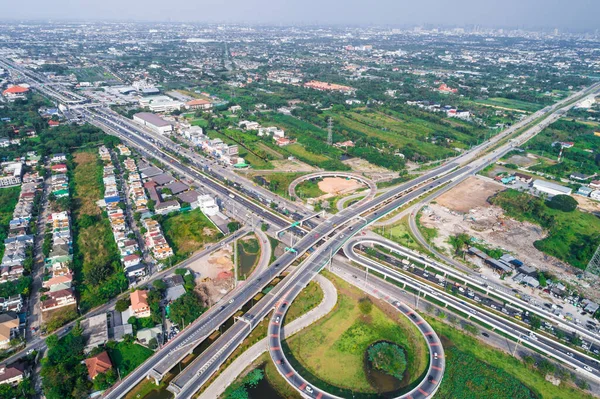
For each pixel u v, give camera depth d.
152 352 165.50
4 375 147.62
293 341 178.75
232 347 169.75
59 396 142.00
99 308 188.75
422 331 182.25
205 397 150.88
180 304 184.88
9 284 197.25
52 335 165.00
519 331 185.12
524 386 158.38
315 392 151.12
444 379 160.38
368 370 166.62
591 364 169.00
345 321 192.00
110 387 149.12
